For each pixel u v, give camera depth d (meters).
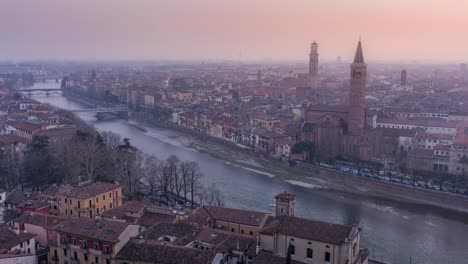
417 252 174.88
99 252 126.88
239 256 129.12
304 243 118.12
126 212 157.50
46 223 148.75
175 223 143.25
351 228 118.56
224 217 157.25
